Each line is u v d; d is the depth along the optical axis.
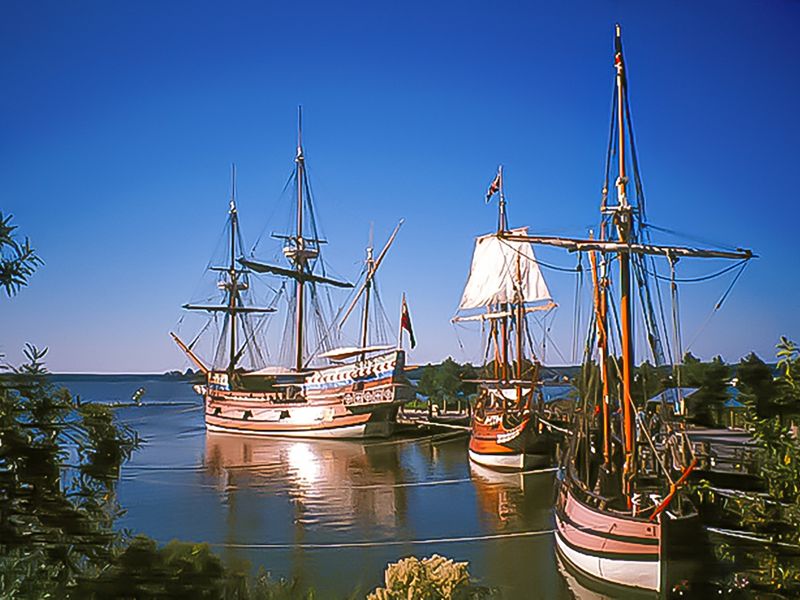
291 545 29.34
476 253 71.44
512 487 45.50
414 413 95.94
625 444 23.91
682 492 21.56
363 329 87.38
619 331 25.22
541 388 57.59
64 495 7.36
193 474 51.22
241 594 8.09
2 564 6.72
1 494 6.84
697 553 18.55
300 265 87.00
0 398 7.12
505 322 66.31
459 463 58.19
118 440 8.12
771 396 8.13
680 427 25.14
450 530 32.53
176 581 7.45
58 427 7.39
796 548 7.80
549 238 24.11
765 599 8.09
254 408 82.44
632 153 23.94
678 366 23.70
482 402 61.72
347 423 75.19
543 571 25.14
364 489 44.62
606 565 21.75
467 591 8.41
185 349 90.25
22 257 7.34
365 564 25.95
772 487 8.05
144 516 35.78
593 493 24.75
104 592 7.11
